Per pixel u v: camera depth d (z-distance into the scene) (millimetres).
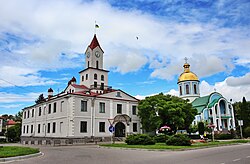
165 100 42906
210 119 60625
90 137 38562
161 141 31453
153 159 14852
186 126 43531
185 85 69000
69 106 38344
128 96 46281
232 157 15758
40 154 17984
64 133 38250
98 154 18531
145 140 27500
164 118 41125
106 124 41438
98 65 53469
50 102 44562
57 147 28391
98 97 41375
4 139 60844
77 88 47094
